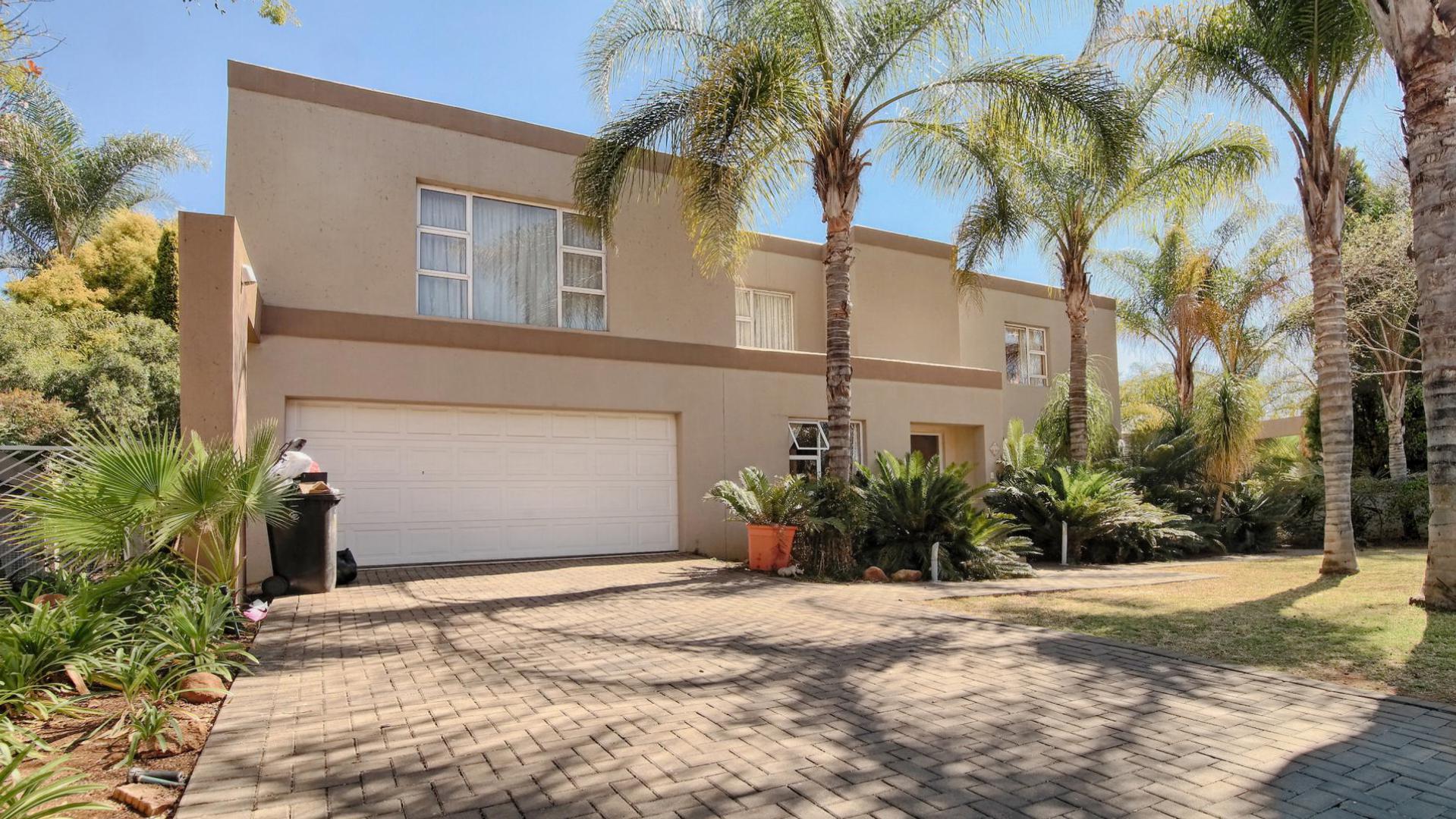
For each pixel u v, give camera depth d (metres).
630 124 11.31
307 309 10.29
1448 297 7.56
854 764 3.68
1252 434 15.88
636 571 10.80
